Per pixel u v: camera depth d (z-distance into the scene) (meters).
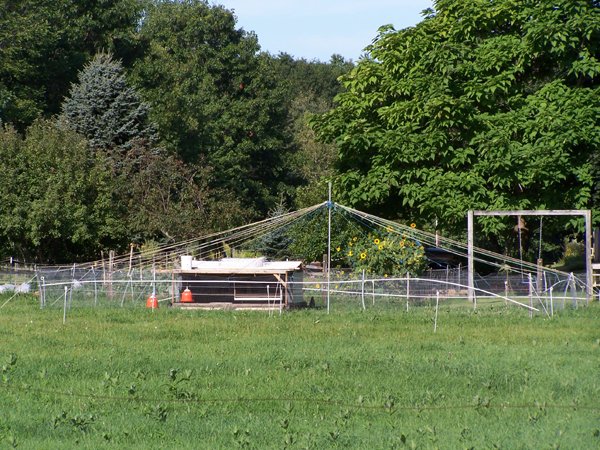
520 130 49.00
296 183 116.19
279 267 42.56
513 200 48.22
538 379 24.25
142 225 68.38
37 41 87.38
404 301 41.34
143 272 44.75
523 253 55.91
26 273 52.88
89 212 63.41
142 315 38.47
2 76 88.06
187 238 69.12
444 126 49.03
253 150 109.25
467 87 49.50
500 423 19.58
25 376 24.80
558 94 48.81
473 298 42.03
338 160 52.59
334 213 53.09
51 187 60.94
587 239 44.56
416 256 43.44
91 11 97.81
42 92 89.38
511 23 51.09
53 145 63.59
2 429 19.33
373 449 17.45
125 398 22.06
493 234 53.59
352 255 44.34
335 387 23.48
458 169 50.22
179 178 75.38
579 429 18.91
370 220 46.56
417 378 24.50
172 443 18.19
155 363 26.75
